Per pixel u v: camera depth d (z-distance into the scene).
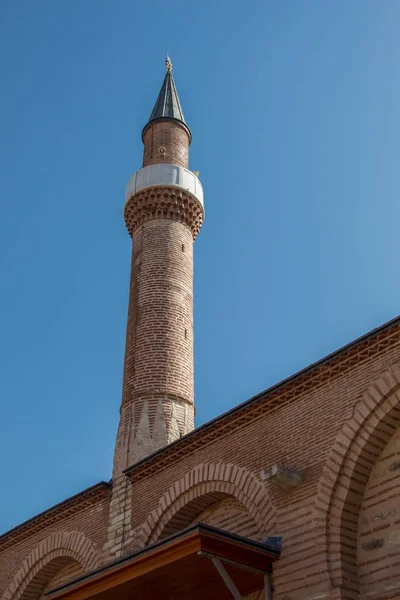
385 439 14.68
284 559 14.77
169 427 22.92
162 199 28.45
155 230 27.98
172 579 15.69
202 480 17.89
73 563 21.97
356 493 14.59
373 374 14.98
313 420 15.80
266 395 16.89
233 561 14.20
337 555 14.02
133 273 27.45
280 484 15.32
